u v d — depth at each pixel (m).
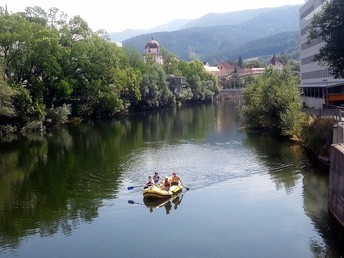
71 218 28.03
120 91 98.75
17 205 30.95
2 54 70.94
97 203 30.86
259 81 67.50
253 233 24.61
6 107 60.19
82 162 44.53
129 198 31.72
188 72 148.50
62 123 79.19
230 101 159.25
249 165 40.06
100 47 87.75
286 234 24.22
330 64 47.72
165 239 24.38
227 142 53.81
